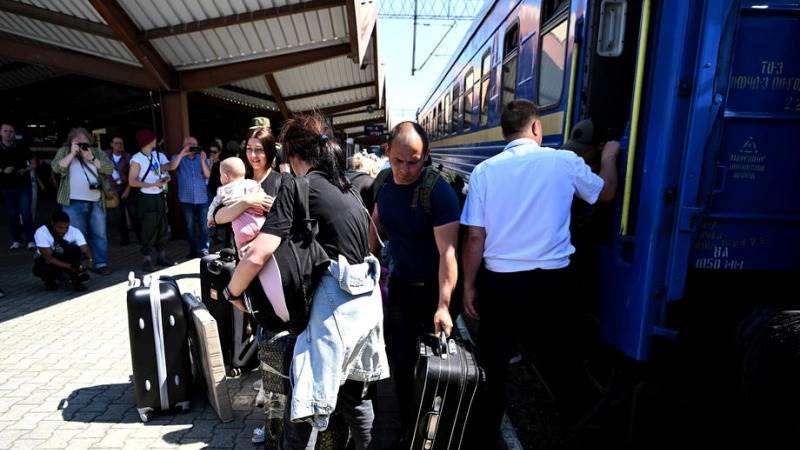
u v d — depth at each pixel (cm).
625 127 252
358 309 200
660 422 258
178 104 817
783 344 183
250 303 201
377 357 212
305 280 194
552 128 367
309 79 1192
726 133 219
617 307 242
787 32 215
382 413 324
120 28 634
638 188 227
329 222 201
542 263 237
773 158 222
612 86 263
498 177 240
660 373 249
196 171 722
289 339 217
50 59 757
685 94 207
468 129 759
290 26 743
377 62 1122
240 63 820
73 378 356
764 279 247
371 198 402
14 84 1252
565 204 238
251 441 282
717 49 202
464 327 419
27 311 500
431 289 263
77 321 471
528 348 319
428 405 221
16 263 711
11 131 792
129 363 382
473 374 218
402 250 264
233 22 667
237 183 257
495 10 582
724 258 229
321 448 233
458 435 224
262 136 323
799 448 177
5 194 788
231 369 357
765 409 189
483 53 649
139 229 823
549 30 377
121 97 1455
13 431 288
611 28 252
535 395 352
